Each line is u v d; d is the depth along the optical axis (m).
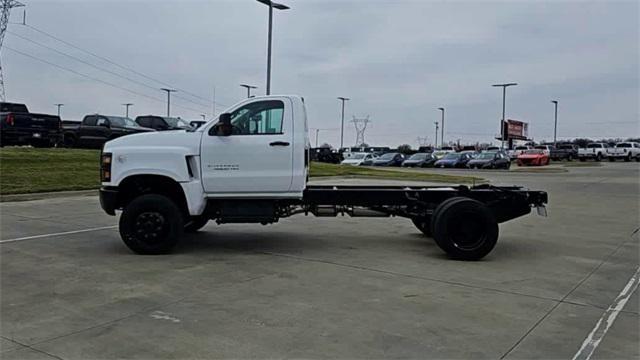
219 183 8.12
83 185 16.69
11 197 14.32
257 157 8.12
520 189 8.99
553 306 5.79
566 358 4.40
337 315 5.36
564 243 9.67
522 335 4.90
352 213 8.95
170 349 4.46
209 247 8.82
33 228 10.30
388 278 6.86
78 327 4.95
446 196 8.80
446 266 7.62
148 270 7.13
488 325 5.15
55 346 4.50
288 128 8.20
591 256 8.51
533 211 14.69
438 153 66.19
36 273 6.89
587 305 5.85
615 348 4.63
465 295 6.15
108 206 8.15
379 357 4.36
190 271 7.10
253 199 8.32
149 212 8.05
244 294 6.05
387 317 5.32
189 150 8.09
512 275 7.15
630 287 6.62
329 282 6.61
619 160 62.47
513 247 9.24
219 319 5.21
